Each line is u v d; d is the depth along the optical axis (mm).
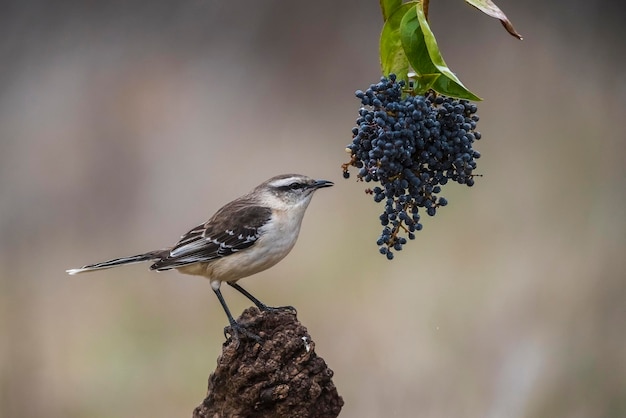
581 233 14906
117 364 14266
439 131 5703
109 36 22047
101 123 20188
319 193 17375
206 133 19984
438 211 15906
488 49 20672
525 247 14711
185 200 18391
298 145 19500
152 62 21594
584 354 12586
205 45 21969
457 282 14273
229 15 22297
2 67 21266
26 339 14672
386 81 5680
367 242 15750
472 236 15219
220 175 18922
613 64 19953
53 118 20281
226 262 9047
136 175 19047
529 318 13219
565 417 11977
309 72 21438
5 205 18203
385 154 5555
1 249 17234
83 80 21062
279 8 22172
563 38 20734
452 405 12227
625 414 11898
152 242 17484
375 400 12477
